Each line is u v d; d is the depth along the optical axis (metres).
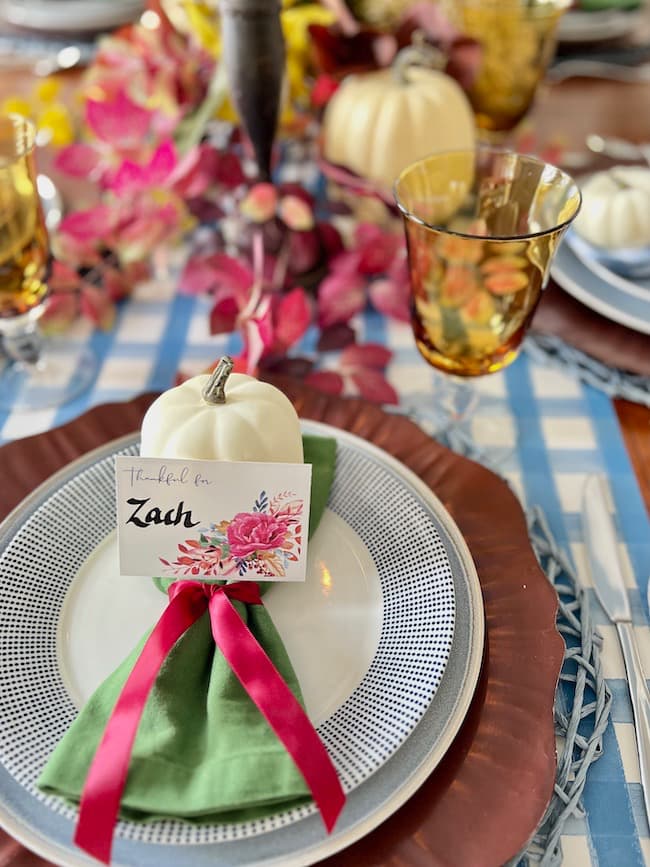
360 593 0.42
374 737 0.35
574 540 0.50
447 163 0.53
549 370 0.63
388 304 0.66
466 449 0.56
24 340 0.65
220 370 0.40
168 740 0.34
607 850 0.35
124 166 0.67
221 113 0.80
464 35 0.77
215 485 0.38
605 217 0.62
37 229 0.57
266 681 0.35
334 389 0.59
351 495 0.46
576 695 0.40
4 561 0.42
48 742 0.35
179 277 0.74
